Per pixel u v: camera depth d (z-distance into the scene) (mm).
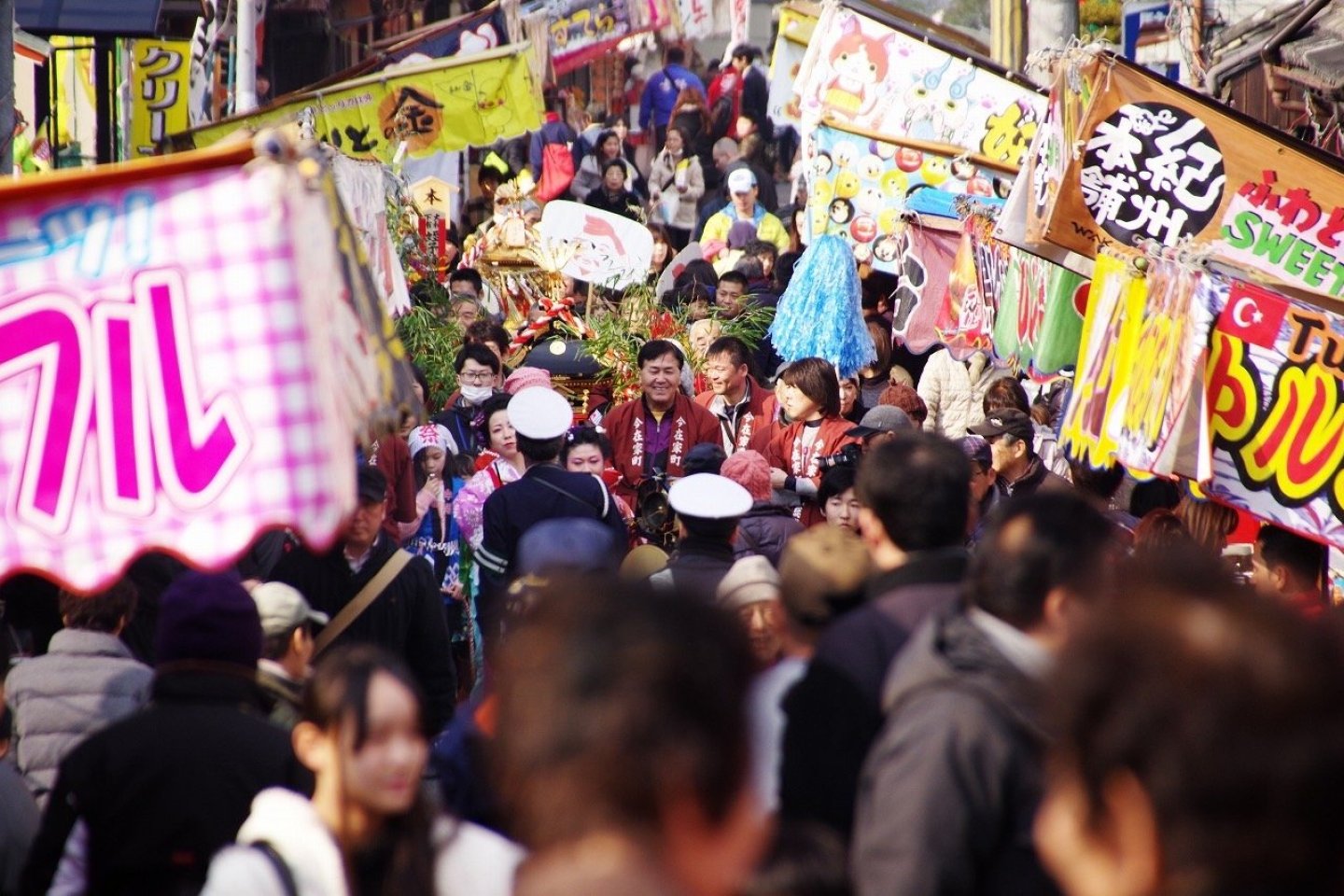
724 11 62281
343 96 38375
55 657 12570
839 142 29750
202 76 48469
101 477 9641
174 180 9875
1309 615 4074
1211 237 15578
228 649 10398
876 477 9555
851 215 29812
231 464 9555
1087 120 15719
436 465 22859
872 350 27984
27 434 9703
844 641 9172
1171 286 14250
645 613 4137
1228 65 31188
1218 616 3965
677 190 55781
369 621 15273
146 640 16000
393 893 8359
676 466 22969
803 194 48719
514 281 33906
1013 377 27172
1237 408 13680
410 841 8492
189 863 9969
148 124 48375
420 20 62875
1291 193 15398
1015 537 8078
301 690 12250
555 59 59344
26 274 9859
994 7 39156
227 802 10055
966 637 8000
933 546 9500
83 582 9531
